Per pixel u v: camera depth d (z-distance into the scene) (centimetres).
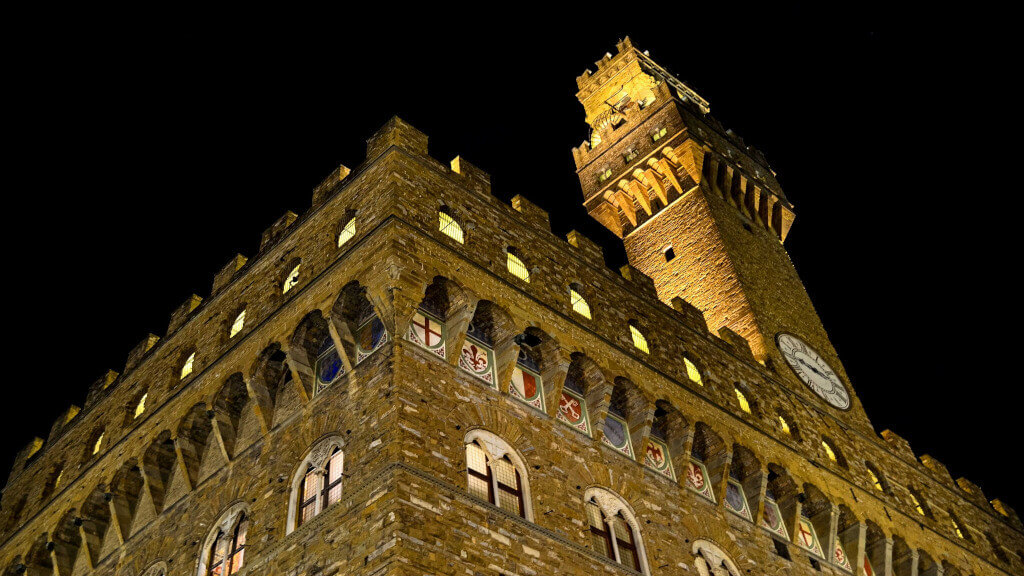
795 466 5009
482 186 4741
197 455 4412
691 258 6725
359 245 4162
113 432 4928
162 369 4975
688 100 8094
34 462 5512
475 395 3884
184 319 5153
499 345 4138
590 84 8562
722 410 4881
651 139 7562
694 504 4428
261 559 3628
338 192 4656
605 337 4588
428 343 3906
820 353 6369
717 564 4291
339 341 3962
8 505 5372
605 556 3834
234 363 4388
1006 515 6431
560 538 3709
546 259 4697
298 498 3750
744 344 5606
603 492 4078
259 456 4053
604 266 5078
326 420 3847
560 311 4472
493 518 3556
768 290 6575
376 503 3366
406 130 4653
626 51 8600
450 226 4375
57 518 4750
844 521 5081
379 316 3862
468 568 3341
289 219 4962
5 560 4938
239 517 3950
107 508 4669
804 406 5619
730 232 6875
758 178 7631
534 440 3966
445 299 4084
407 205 4238
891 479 5644
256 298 4662
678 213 7069
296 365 4081
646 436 4403
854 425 5875
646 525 4106
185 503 4266
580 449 4131
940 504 5847
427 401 3691
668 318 5194
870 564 5106
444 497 3459
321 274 4247
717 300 6359
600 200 7494
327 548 3419
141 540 4331
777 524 4803
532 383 4188
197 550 3991
